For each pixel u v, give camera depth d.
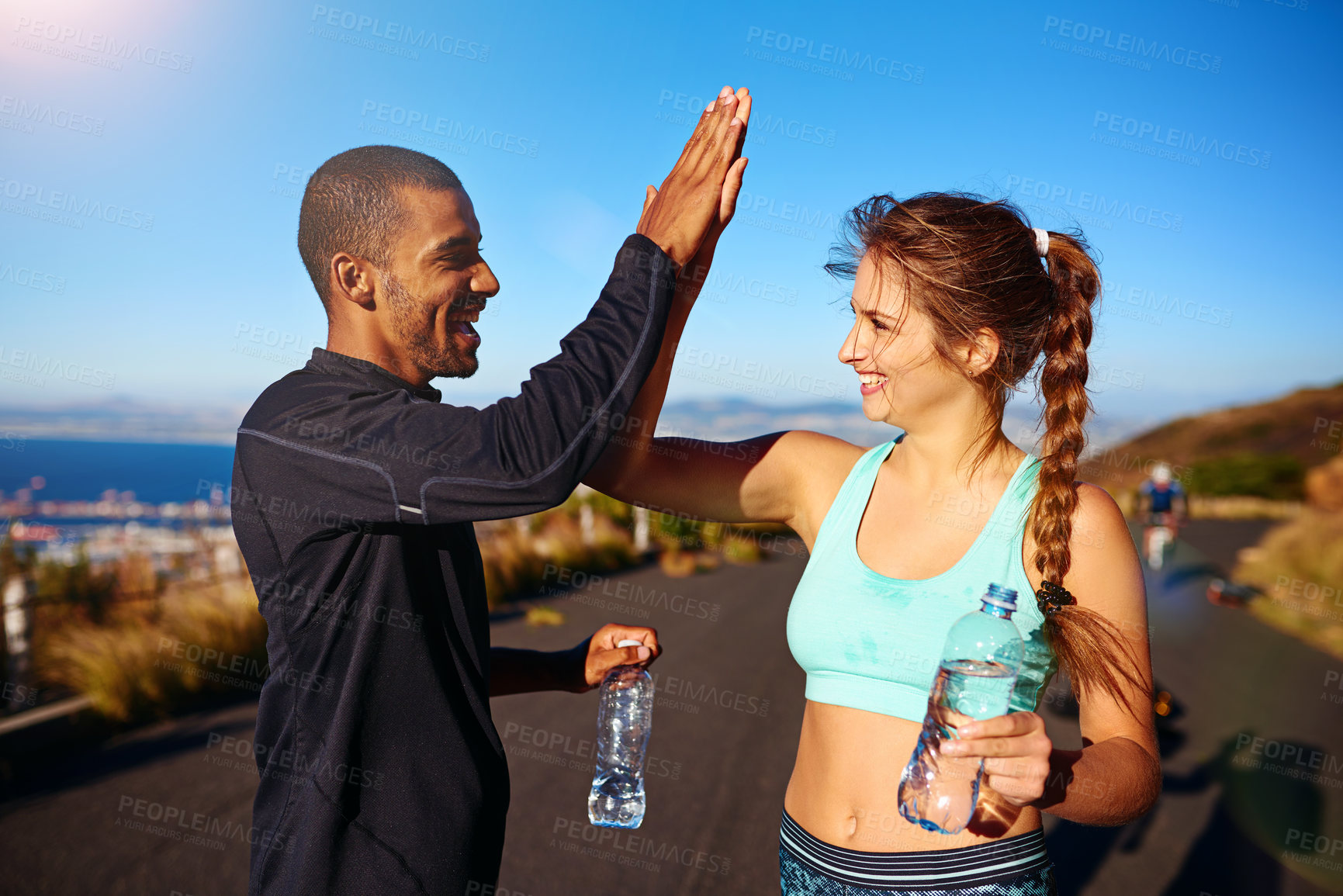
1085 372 1.57
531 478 1.24
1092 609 1.47
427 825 1.37
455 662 1.47
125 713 4.80
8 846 3.39
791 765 4.70
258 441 1.35
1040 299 1.56
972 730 1.12
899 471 1.70
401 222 1.44
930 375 1.58
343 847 1.30
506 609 9.06
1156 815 4.31
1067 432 1.54
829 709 1.61
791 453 1.85
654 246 1.36
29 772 4.16
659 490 1.78
